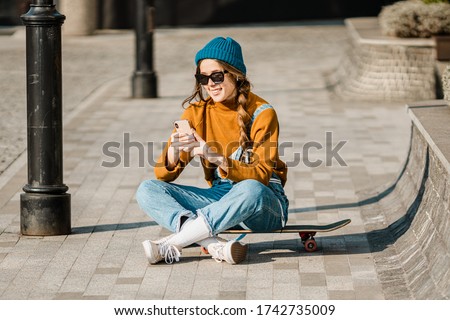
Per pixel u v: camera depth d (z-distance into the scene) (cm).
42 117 1072
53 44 1052
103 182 1393
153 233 1106
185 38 3531
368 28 2528
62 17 1054
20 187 1358
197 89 994
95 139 1728
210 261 984
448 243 839
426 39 2158
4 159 1559
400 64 2158
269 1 3984
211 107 984
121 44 3334
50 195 1084
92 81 2514
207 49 956
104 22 3712
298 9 4012
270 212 959
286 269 953
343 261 977
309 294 877
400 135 1761
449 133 1010
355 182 1381
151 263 972
